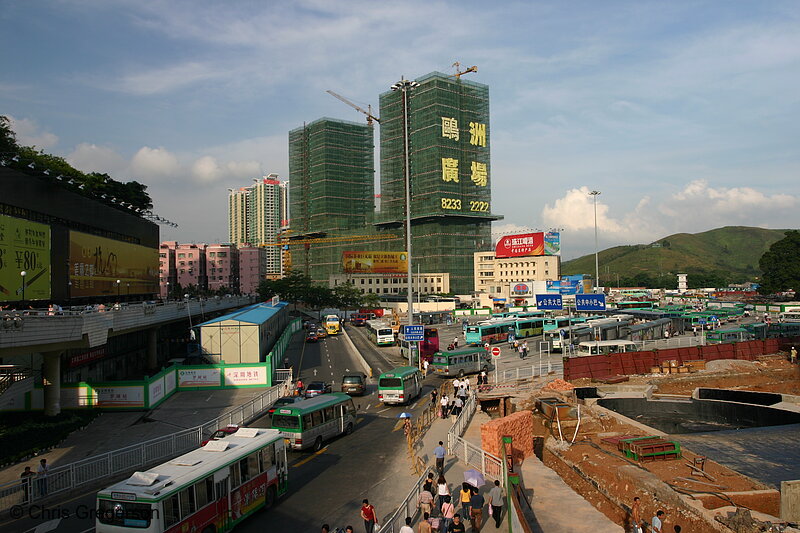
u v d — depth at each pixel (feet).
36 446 103.91
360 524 69.46
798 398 144.15
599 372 183.83
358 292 581.94
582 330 245.86
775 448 114.21
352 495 79.77
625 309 391.45
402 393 144.36
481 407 145.48
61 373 158.10
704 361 200.13
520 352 229.66
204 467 64.75
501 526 66.28
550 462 101.40
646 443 98.78
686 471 90.48
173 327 287.28
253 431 79.46
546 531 63.98
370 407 144.66
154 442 99.60
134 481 58.65
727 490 80.28
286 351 269.85
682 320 318.86
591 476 89.97
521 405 142.82
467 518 68.13
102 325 136.26
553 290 476.95
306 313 563.89
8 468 93.86
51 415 125.70
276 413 102.27
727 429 140.97
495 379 173.06
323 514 73.05
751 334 270.67
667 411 159.22
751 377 186.39
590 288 498.69
